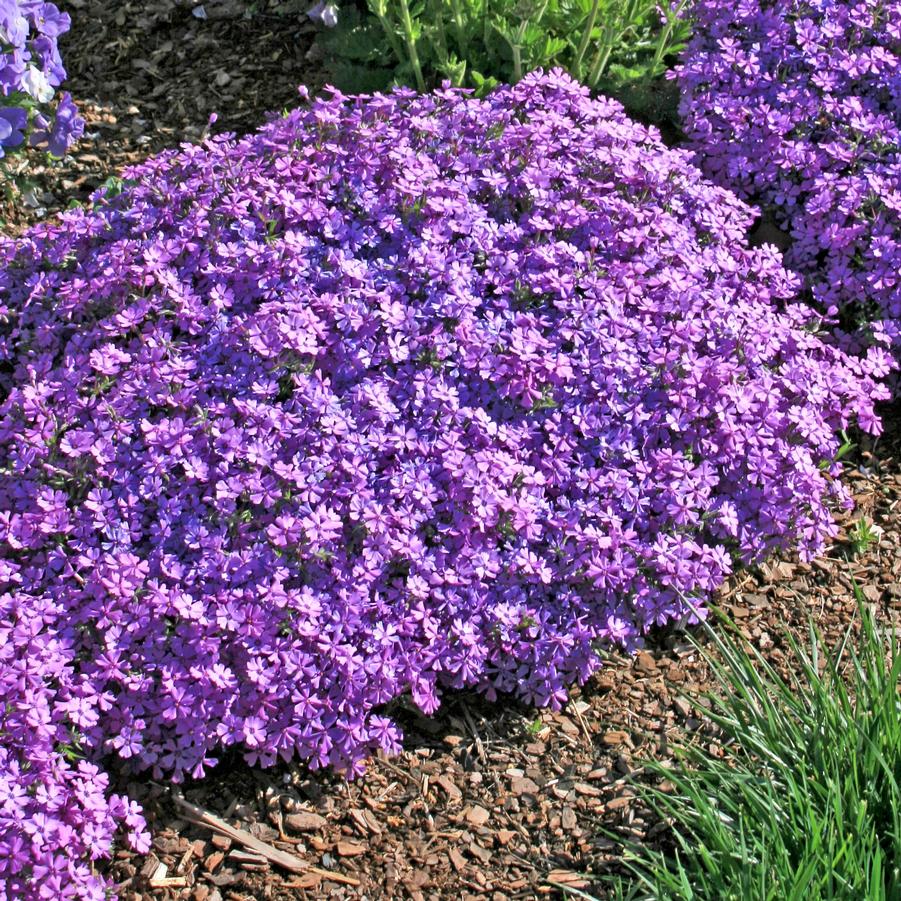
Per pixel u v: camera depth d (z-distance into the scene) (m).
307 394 1.83
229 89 2.46
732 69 2.22
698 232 2.07
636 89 2.33
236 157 2.01
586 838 1.74
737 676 1.76
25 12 2.11
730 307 1.96
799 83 2.20
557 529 1.84
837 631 1.88
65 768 1.71
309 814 1.76
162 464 1.81
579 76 2.32
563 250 1.94
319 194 1.97
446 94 2.06
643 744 1.80
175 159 2.03
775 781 1.71
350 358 1.87
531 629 1.80
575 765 1.79
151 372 1.85
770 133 2.17
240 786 1.77
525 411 1.87
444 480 1.83
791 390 1.93
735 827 1.69
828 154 2.15
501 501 1.81
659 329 1.93
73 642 1.77
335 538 1.80
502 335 1.88
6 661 1.74
